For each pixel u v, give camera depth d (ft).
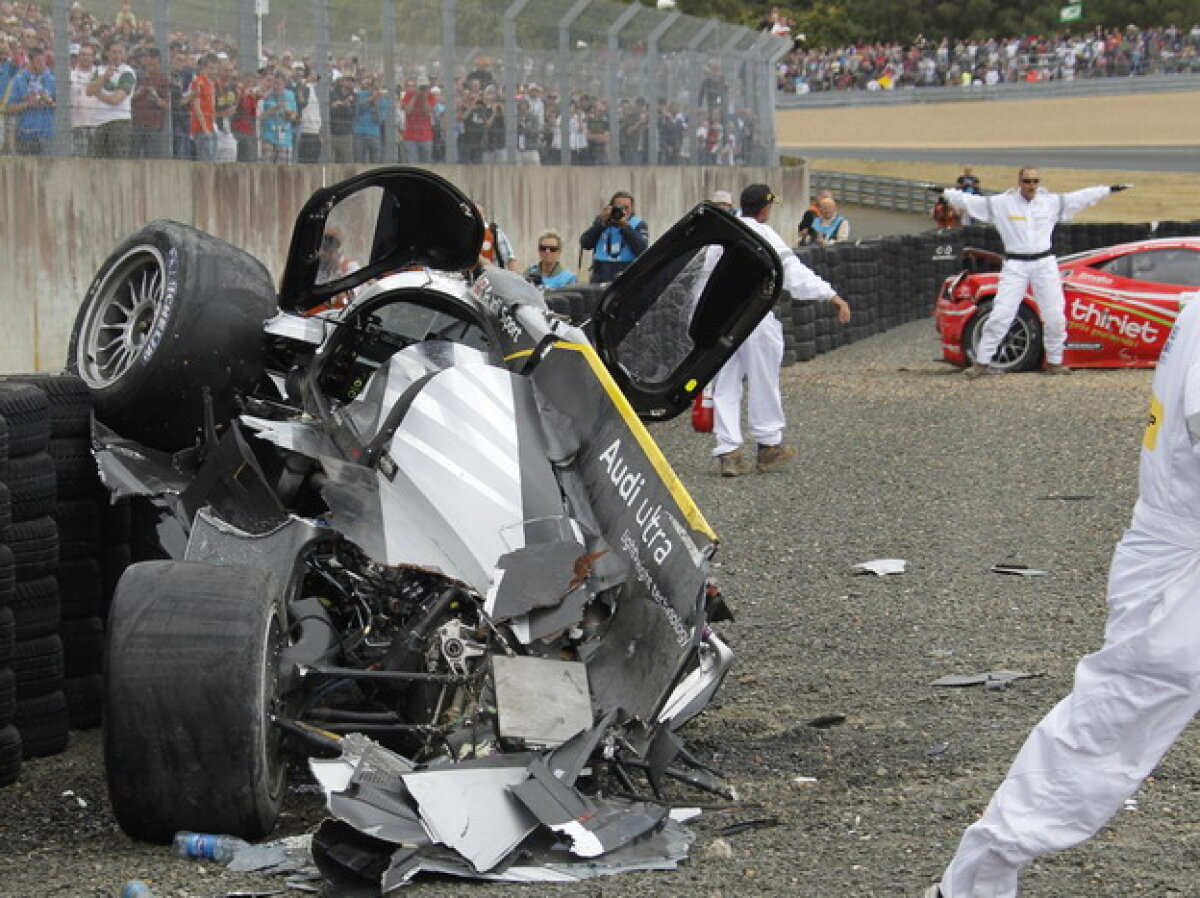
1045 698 60.80
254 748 44.52
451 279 64.18
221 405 63.98
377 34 172.96
